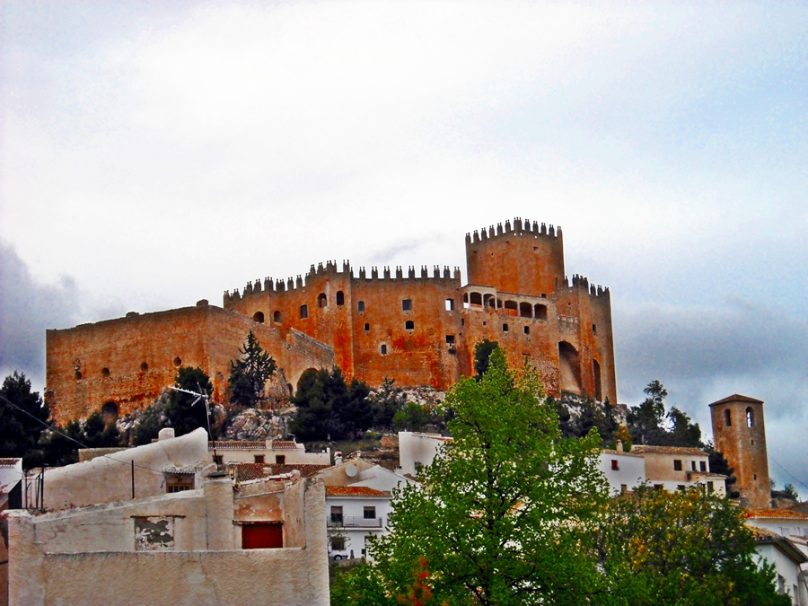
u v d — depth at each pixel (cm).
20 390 16162
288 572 4769
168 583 4662
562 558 6850
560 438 7806
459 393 7575
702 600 8750
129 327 19975
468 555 6900
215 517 5353
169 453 6969
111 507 5147
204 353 19375
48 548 4931
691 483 16462
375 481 11406
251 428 18475
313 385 19262
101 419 17412
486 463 7275
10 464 8100
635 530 9438
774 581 10762
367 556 10431
